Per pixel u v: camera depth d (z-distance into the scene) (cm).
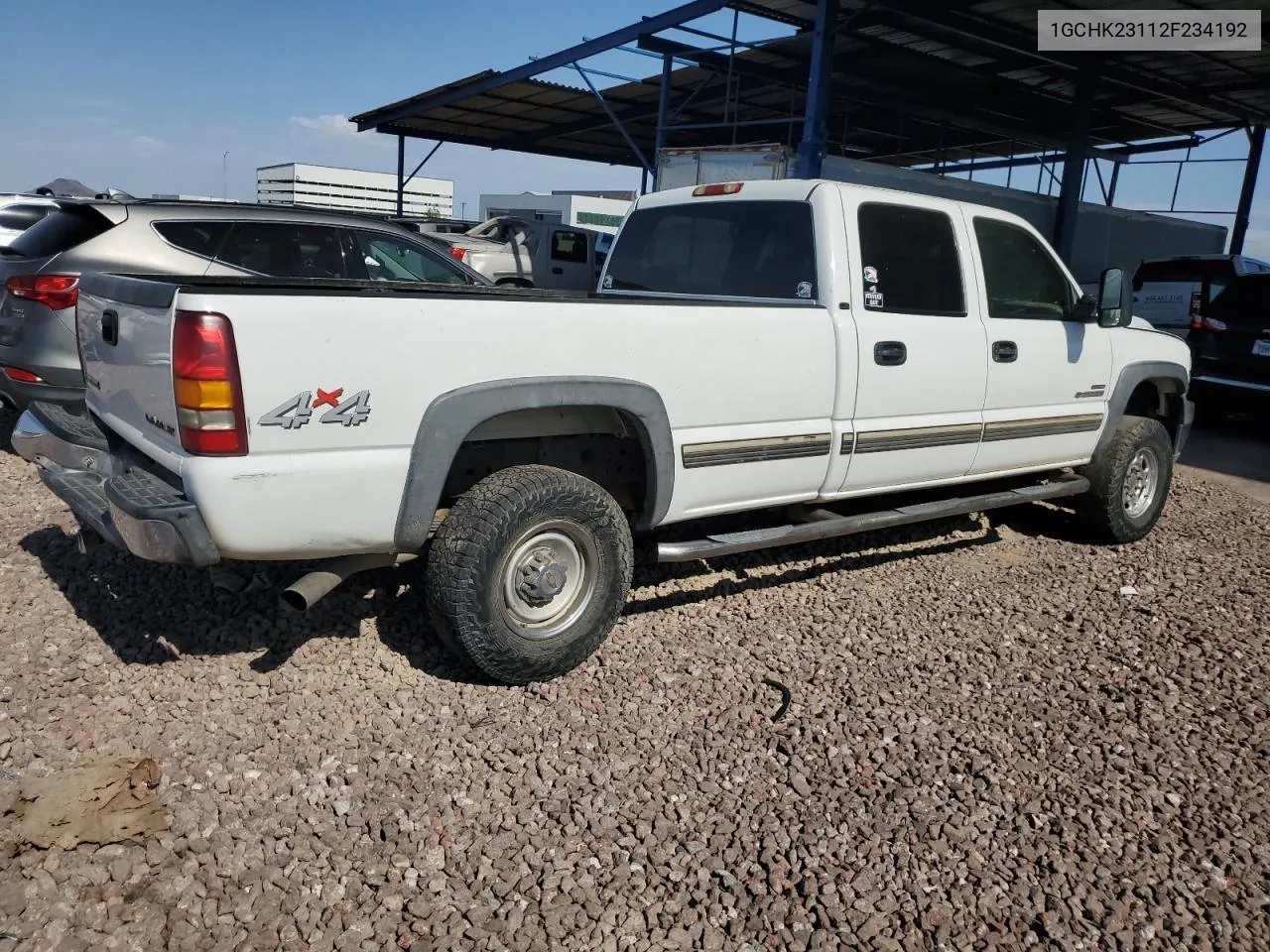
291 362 302
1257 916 265
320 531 319
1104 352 573
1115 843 294
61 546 487
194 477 298
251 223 642
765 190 478
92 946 234
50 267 578
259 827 281
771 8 1387
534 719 349
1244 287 1080
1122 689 398
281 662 377
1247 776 336
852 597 490
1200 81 1723
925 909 262
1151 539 633
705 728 350
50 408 446
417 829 284
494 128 2298
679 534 525
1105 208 1883
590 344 362
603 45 1473
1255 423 1204
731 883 267
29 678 356
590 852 279
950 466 504
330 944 240
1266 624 481
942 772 329
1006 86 1844
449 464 336
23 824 271
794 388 427
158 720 333
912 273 477
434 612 351
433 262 732
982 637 448
